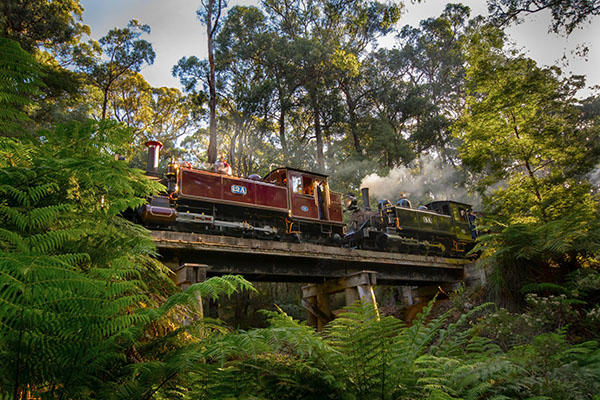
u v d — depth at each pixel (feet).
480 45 46.93
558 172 41.75
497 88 44.70
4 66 7.96
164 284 11.87
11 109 8.49
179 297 7.73
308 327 9.84
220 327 8.71
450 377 10.89
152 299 11.30
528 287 29.25
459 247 63.10
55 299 5.96
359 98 129.49
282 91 107.96
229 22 109.29
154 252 9.80
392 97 128.06
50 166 7.53
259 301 69.82
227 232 41.39
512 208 41.93
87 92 94.79
